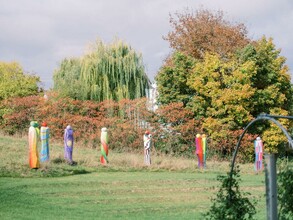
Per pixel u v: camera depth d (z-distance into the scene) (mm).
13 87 51062
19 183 22531
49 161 28000
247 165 35375
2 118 44844
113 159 31438
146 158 31484
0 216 15078
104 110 43219
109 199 19812
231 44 54812
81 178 25422
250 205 10023
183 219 15477
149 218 15695
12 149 30438
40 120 42531
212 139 39062
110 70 45750
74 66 46062
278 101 40781
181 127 39031
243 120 39062
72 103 42625
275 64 41656
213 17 57062
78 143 39094
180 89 41844
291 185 9820
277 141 39250
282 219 9766
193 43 55594
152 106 41375
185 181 25547
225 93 39000
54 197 19812
